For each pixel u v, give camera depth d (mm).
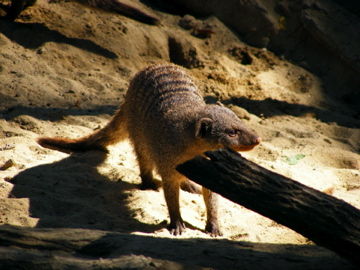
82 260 5355
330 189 9812
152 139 8773
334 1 18719
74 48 15133
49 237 5871
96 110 12766
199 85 15133
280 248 6176
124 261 5211
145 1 18766
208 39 17688
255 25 18172
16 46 14570
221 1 18438
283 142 12477
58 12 16734
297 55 17828
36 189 8633
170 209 8305
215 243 6172
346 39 17031
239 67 16734
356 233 5105
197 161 5594
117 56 15414
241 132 7832
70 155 10547
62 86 13414
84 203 8508
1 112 11812
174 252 5699
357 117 15133
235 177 5469
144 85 9617
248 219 8961
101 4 15633
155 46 16406
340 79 16938
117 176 9875
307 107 15016
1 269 5121
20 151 10125
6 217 7621
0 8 16156
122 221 8172
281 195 5340
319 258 5754
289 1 18250
